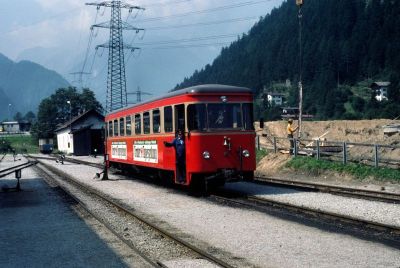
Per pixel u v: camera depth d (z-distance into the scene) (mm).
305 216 12648
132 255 9133
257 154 29188
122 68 59406
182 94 17219
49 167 39906
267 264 8242
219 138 16922
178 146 17312
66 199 17922
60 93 138750
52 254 9648
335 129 52688
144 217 13367
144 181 24453
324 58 184875
